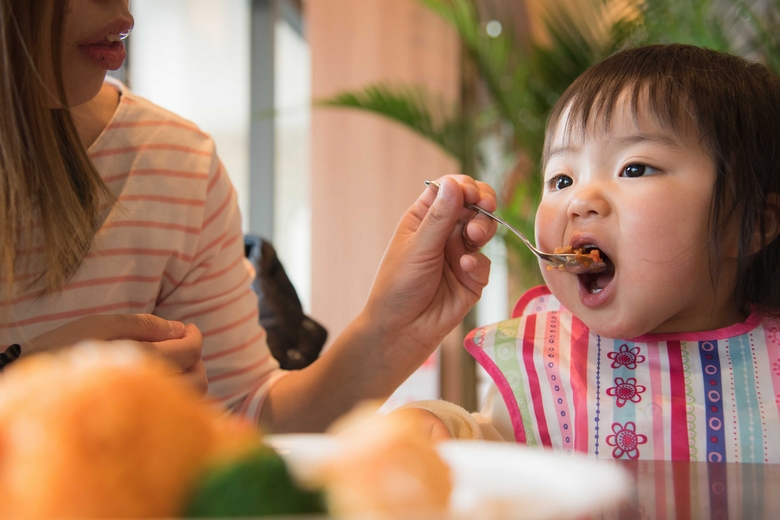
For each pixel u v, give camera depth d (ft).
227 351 3.44
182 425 0.70
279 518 0.64
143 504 0.65
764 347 2.86
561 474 0.93
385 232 11.19
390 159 11.23
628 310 2.65
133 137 3.33
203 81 10.69
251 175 10.97
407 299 2.98
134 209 3.24
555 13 8.29
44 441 0.65
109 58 2.57
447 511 0.75
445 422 2.49
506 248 8.27
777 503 1.30
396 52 11.52
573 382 2.98
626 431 2.83
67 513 0.63
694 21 7.27
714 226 2.62
